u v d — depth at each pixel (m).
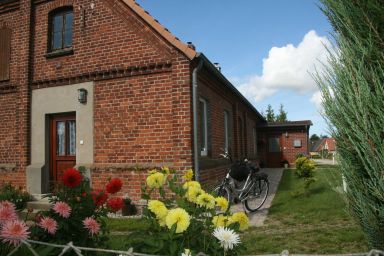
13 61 10.35
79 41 9.46
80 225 3.37
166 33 8.42
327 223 6.56
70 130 9.73
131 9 8.86
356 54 2.66
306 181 9.85
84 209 3.48
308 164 9.86
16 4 10.42
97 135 9.04
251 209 8.19
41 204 8.57
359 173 2.72
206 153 10.09
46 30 10.02
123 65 8.87
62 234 3.29
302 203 8.63
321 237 5.56
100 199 3.67
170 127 8.34
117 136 8.83
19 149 9.95
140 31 8.74
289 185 12.71
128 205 8.11
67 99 9.50
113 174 8.74
